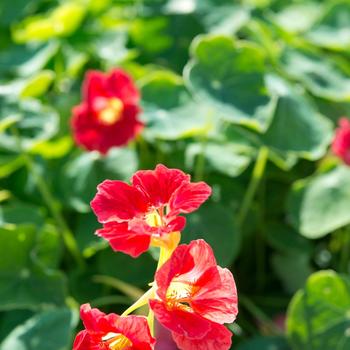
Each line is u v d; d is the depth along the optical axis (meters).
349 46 1.19
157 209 0.64
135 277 1.01
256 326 1.06
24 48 1.22
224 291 0.63
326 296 0.94
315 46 1.22
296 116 1.03
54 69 1.21
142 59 1.19
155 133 1.02
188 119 1.04
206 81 1.01
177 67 1.17
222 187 1.07
